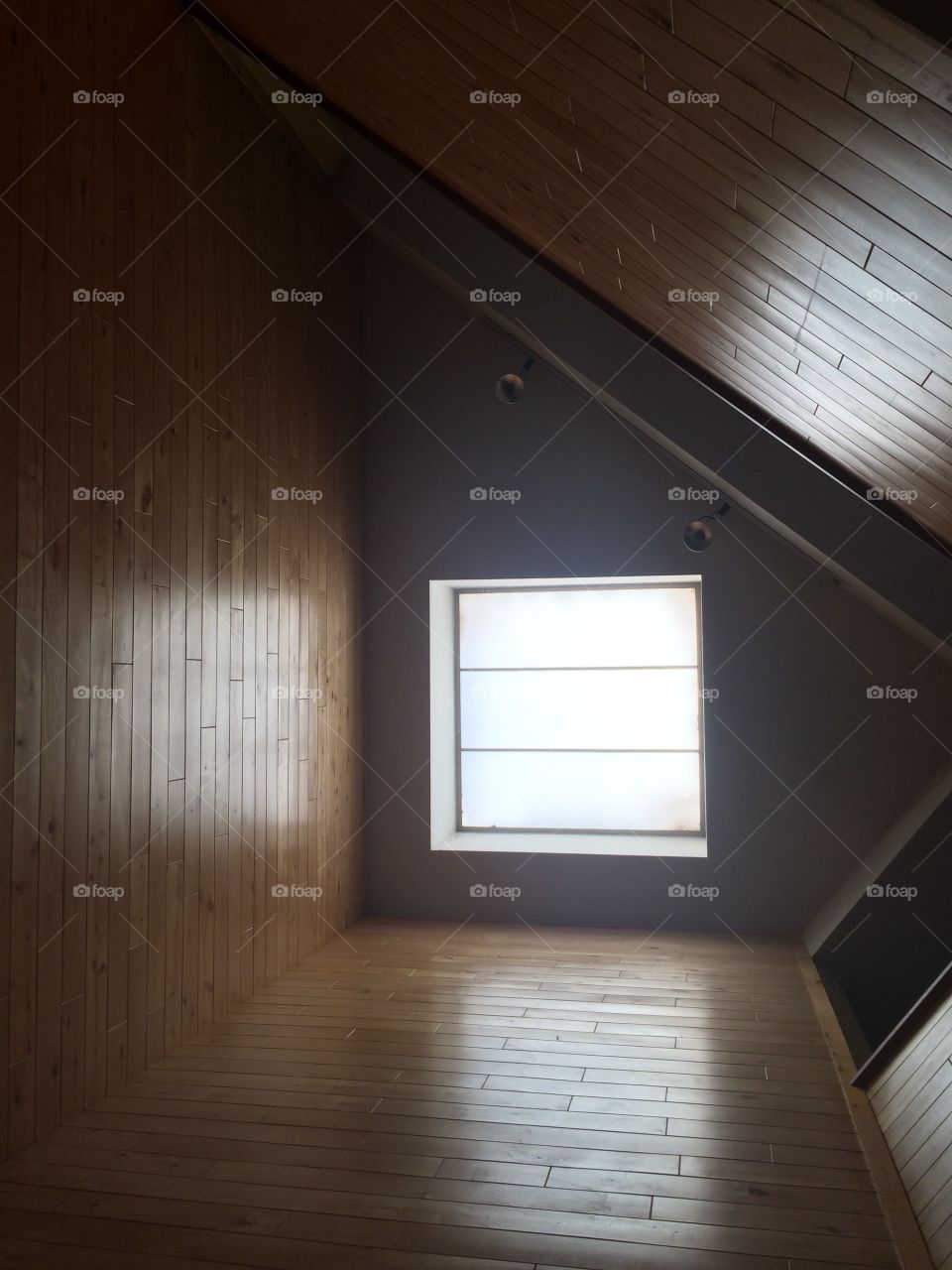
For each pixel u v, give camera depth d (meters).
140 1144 2.99
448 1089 3.40
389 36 2.75
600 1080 3.48
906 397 2.49
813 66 1.38
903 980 4.88
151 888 3.63
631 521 5.71
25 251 2.97
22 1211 2.61
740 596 5.59
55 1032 3.07
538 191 3.15
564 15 1.83
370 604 5.96
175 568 3.81
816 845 5.46
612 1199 2.66
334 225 5.60
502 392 5.45
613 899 5.66
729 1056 3.70
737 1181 2.76
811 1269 2.33
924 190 1.50
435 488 5.93
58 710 3.09
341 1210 2.61
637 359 4.04
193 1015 3.93
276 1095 3.35
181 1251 2.42
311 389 5.24
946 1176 2.41
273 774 4.69
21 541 2.93
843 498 3.78
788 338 2.75
